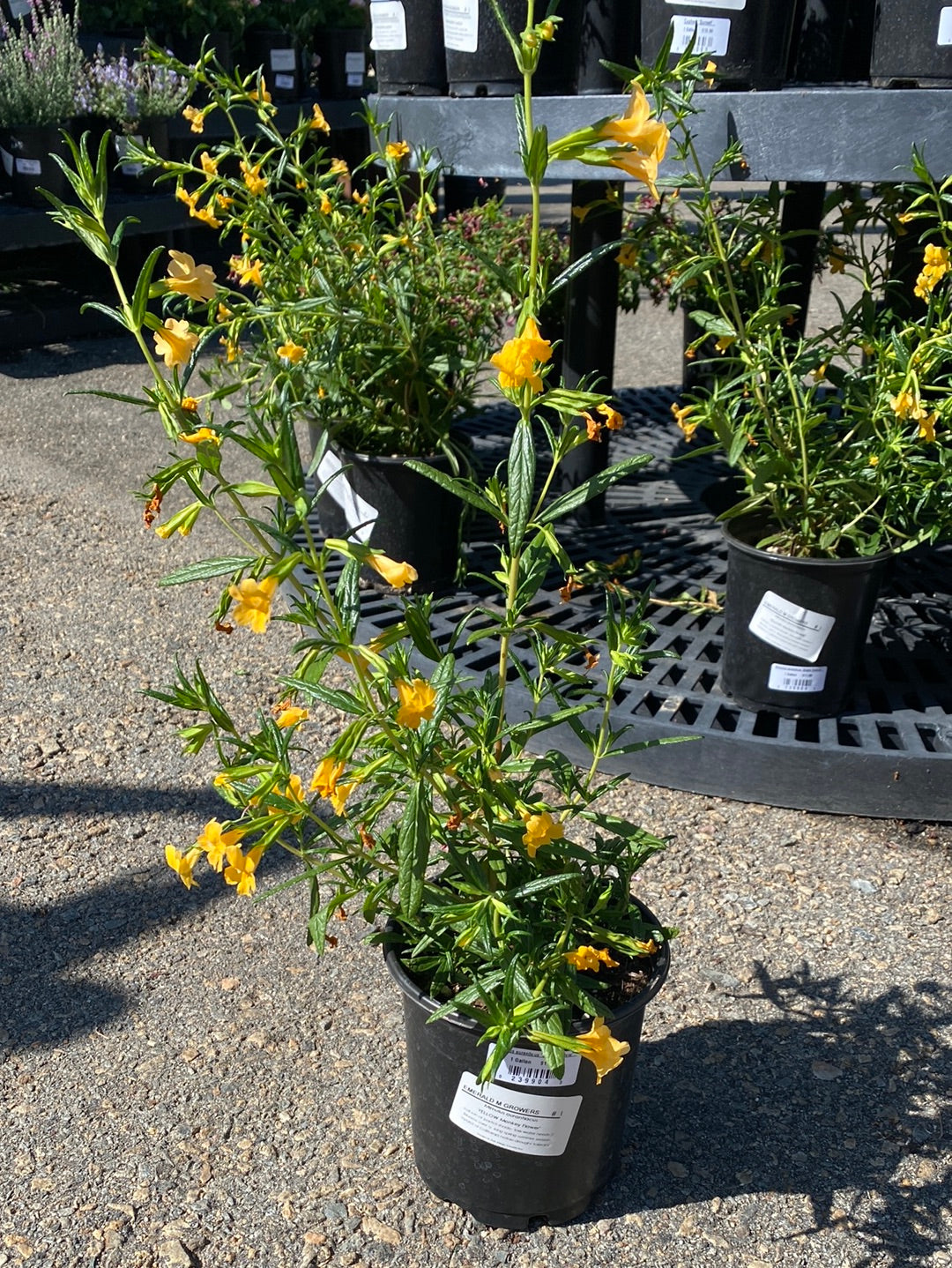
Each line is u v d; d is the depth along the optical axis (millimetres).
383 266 3262
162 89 6516
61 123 6082
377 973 2244
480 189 7316
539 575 1593
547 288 1592
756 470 2711
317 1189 1812
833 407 4680
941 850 2588
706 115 2719
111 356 6031
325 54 7914
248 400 3146
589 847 2527
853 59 3637
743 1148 1892
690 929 2348
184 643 3346
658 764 2768
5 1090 1971
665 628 3178
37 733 2932
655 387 5445
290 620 1413
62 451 4719
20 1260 1691
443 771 1519
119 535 4008
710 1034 2111
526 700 2838
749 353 2715
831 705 2777
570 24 3078
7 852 2535
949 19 2596
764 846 2592
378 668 1385
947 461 2625
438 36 3309
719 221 2984
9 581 3656
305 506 1347
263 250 3170
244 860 1432
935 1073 2025
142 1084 1988
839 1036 2102
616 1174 1851
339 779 1445
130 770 2816
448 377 3535
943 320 2553
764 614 2689
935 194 2535
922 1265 1700
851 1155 1879
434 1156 1756
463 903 1556
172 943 2305
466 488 1641
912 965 2262
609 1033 1458
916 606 3354
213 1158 1858
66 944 2295
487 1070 1431
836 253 3174
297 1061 2041
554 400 1465
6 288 6711
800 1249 1729
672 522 3934
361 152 8172
